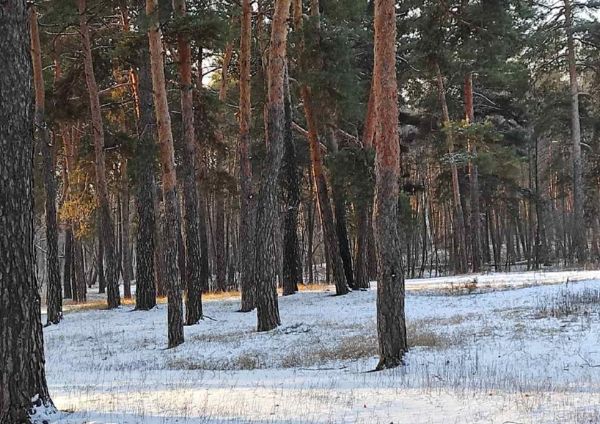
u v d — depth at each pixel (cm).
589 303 1426
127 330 1844
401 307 1067
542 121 3269
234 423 627
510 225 5406
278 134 1686
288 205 2470
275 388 854
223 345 1459
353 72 2047
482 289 2042
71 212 2648
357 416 651
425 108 3309
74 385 980
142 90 2289
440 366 995
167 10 1928
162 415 673
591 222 4112
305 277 5803
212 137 2466
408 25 2245
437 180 3975
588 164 3856
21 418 620
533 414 634
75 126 3095
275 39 1672
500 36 2209
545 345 1077
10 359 619
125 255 3569
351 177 2136
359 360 1143
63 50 2548
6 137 626
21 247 631
